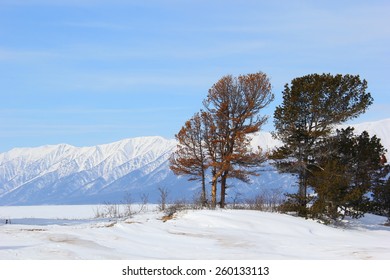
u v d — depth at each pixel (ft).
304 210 118.73
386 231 116.16
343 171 120.37
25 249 62.28
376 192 145.79
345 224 120.37
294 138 128.77
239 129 138.51
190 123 139.54
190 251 71.41
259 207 124.57
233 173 137.18
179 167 139.95
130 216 115.85
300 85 129.29
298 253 70.69
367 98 128.26
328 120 128.57
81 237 77.82
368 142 137.59
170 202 131.64
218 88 139.13
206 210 111.65
